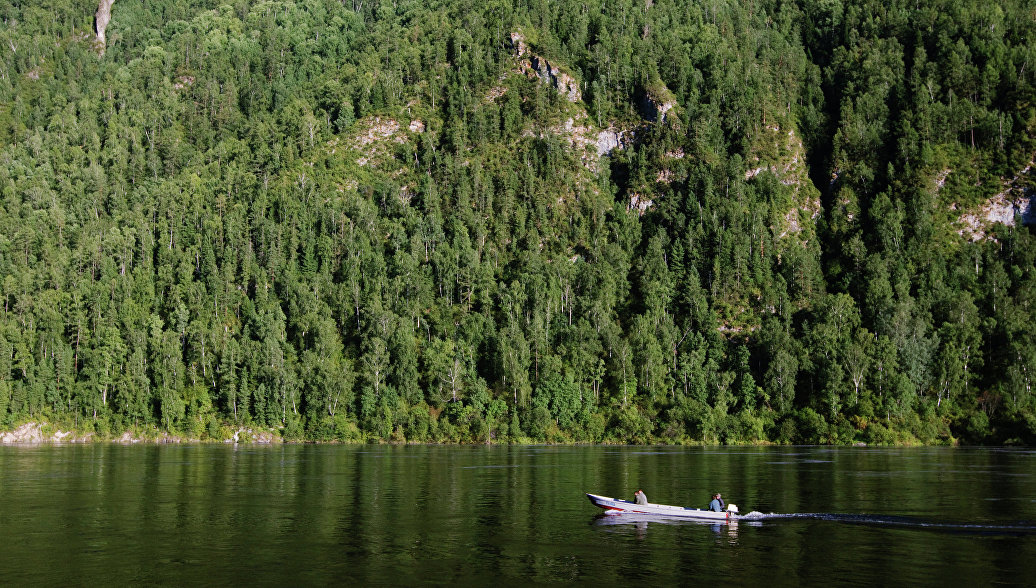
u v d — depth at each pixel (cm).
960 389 19300
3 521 7388
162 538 6569
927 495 8869
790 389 19338
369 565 5616
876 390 19112
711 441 18800
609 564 5644
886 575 5316
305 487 9769
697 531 6862
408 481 10375
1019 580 5169
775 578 5244
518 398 19612
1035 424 17638
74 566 5622
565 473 11294
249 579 5250
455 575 5347
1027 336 19650
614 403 19800
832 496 8806
